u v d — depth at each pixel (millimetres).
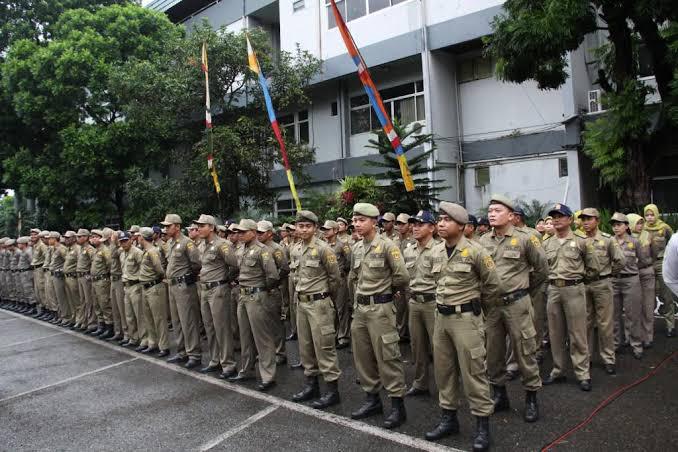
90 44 17578
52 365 7371
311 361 5391
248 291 5914
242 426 4789
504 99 14070
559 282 5453
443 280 4266
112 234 8758
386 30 14836
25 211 24625
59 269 10289
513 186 13875
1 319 11633
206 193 15328
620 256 5762
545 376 5801
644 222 7133
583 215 5844
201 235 6461
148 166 18328
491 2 12953
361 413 4816
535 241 4871
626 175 9672
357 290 4824
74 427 4992
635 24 9289
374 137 16281
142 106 15203
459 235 4262
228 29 19969
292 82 14898
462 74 14867
